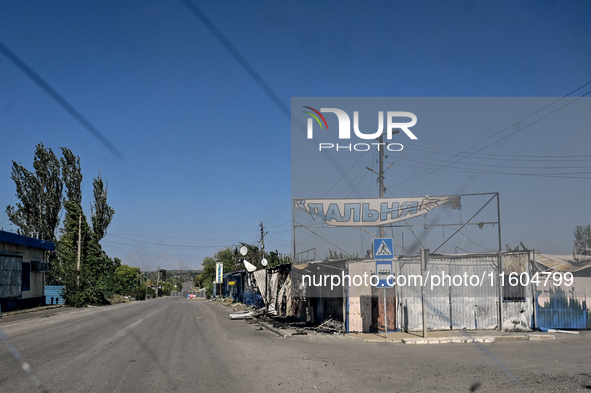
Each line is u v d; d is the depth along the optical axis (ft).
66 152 155.33
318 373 31.04
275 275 97.30
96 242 148.77
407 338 51.06
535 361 36.52
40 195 147.84
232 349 42.68
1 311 94.58
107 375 29.01
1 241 97.09
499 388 26.61
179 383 27.07
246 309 116.47
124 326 64.54
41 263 119.96
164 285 485.56
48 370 30.48
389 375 30.48
